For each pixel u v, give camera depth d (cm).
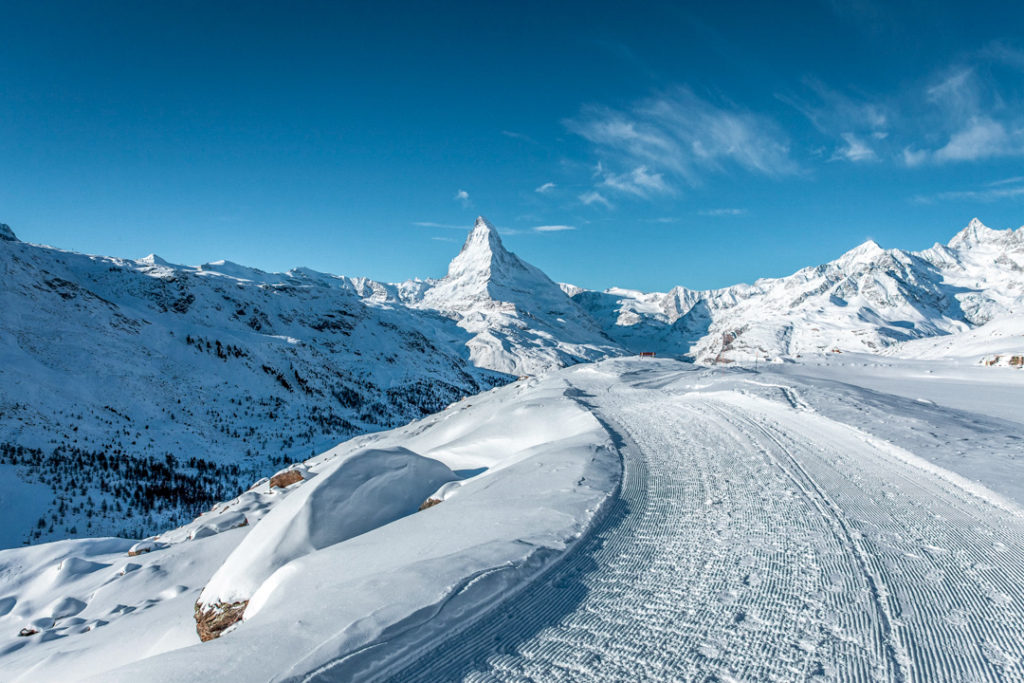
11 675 1201
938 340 6844
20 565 2286
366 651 454
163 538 2375
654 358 5819
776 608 544
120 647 1088
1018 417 2084
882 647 464
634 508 931
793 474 1110
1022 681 408
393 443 3853
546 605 566
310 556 791
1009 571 616
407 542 787
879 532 757
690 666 441
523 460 1420
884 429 1525
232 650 459
